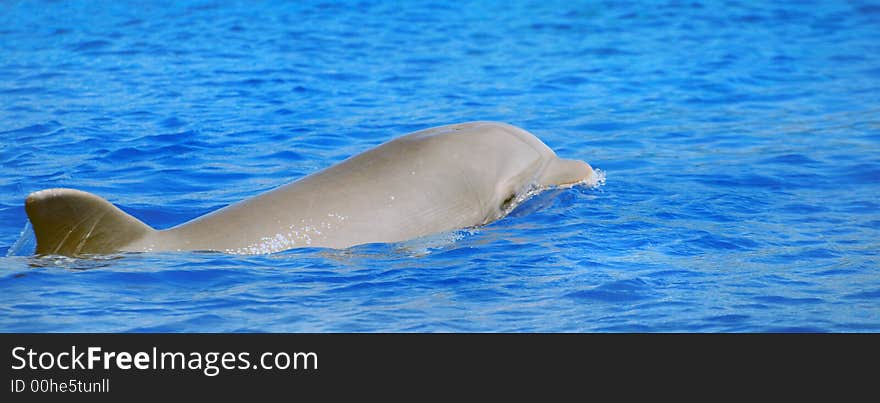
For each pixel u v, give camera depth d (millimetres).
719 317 17234
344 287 18609
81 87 40750
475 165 23219
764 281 19094
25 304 17266
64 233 19109
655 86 42000
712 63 46656
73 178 28062
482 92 40750
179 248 19875
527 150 24812
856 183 27000
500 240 21656
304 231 20688
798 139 32562
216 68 44688
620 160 30062
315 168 29344
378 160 22484
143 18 58062
